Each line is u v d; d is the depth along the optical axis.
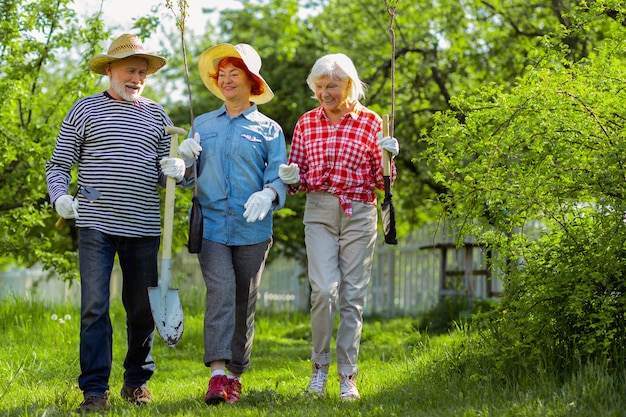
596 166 4.75
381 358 7.39
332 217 5.00
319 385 5.00
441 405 4.52
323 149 5.03
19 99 11.17
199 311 11.85
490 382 4.75
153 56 4.88
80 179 4.79
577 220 5.13
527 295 5.02
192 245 4.75
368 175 5.06
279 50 16.72
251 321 5.05
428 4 14.63
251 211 4.77
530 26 13.30
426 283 15.00
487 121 5.17
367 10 14.95
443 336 8.34
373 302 16.58
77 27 11.46
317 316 4.93
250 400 4.79
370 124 5.10
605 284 4.62
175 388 5.86
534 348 4.77
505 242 5.22
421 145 14.31
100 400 4.55
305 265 17.53
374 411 4.30
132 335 4.92
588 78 5.04
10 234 11.45
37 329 8.76
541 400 4.18
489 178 4.94
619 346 4.79
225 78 5.02
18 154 10.88
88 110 4.82
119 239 4.77
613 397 4.16
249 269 4.96
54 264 11.44
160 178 4.98
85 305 4.64
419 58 14.88
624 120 4.90
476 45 14.13
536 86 4.91
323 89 4.98
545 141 4.91
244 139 4.99
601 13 5.86
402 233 19.05
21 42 11.19
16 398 5.04
